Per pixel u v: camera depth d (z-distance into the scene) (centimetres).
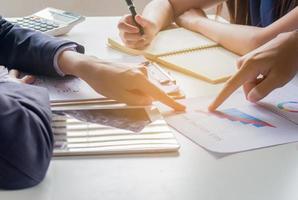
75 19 122
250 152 60
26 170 50
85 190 51
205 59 99
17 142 50
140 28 110
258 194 51
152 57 100
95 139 61
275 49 83
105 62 80
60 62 86
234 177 54
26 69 92
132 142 61
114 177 54
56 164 56
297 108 74
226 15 155
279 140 63
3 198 49
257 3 138
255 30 105
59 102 74
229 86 77
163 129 65
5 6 188
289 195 51
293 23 100
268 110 73
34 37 94
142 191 51
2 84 62
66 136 62
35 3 188
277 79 79
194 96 80
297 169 56
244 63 80
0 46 96
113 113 70
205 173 55
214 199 50
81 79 83
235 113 72
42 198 50
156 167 56
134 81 74
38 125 53
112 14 193
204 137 64
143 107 73
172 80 86
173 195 50
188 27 123
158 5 130
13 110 52
